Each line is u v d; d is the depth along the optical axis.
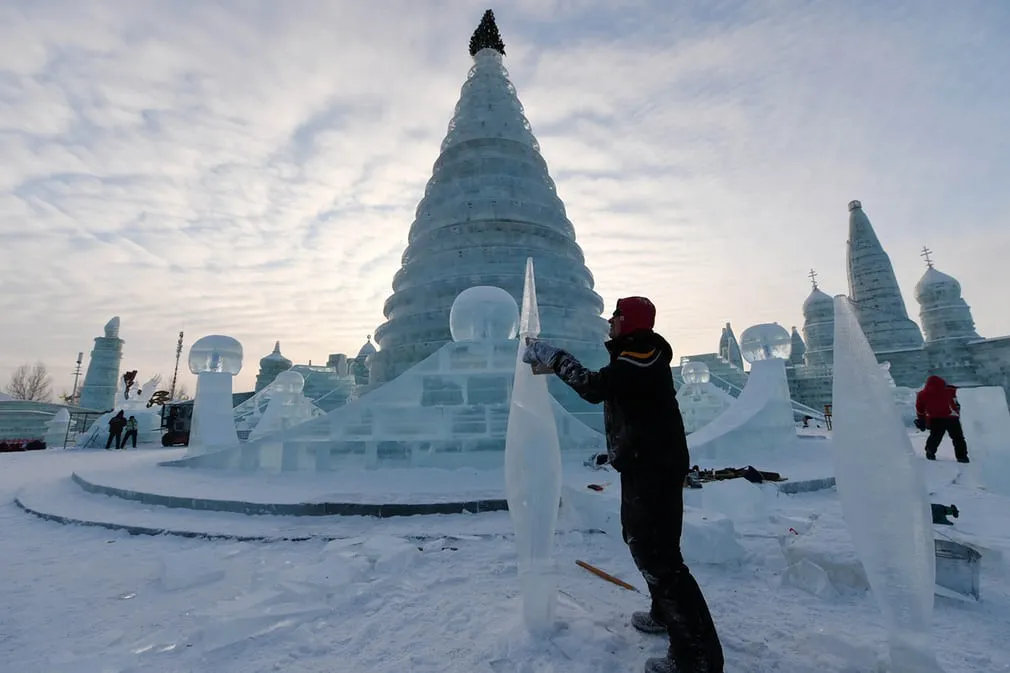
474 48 18.66
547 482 2.91
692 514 4.56
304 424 8.96
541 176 15.66
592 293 14.06
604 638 2.65
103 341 46.91
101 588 3.83
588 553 4.48
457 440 8.78
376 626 2.98
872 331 42.72
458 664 2.52
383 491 6.76
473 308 9.59
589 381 2.57
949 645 2.71
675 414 2.53
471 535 5.02
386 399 9.01
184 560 4.16
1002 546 4.30
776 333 11.57
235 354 12.04
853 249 45.62
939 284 38.78
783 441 11.10
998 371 34.38
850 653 2.50
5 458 14.91
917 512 2.25
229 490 7.04
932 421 10.80
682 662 2.25
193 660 2.60
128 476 8.56
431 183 15.89
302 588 3.46
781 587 3.62
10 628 3.09
